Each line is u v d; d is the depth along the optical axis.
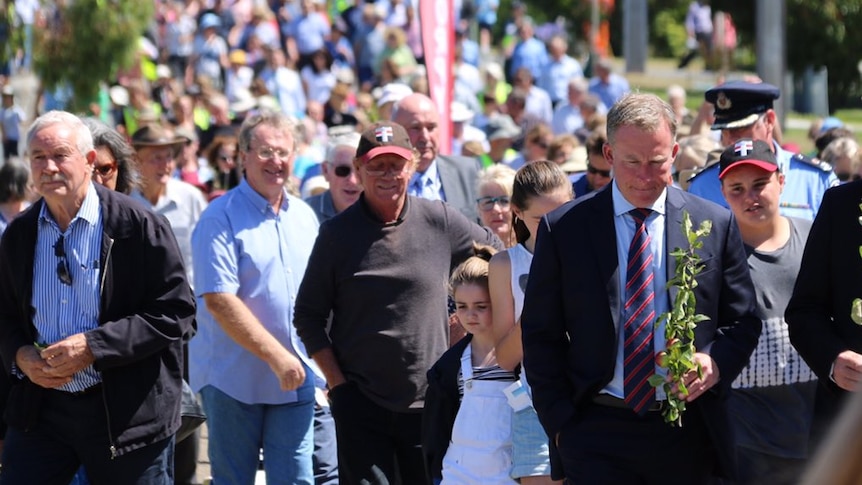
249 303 19.78
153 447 16.97
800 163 19.91
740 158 17.42
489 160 40.94
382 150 18.19
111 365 16.20
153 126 25.95
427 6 29.92
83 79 41.59
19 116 54.56
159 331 16.53
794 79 70.06
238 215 19.83
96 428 16.69
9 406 16.86
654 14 118.00
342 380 18.58
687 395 13.91
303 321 18.72
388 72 57.88
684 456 14.43
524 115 54.03
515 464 16.72
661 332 14.16
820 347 14.97
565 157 31.20
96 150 18.77
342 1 82.25
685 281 13.95
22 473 16.77
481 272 17.28
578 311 14.35
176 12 73.94
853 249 14.96
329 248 18.47
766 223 17.59
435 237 18.77
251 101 49.50
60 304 16.56
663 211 14.41
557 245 14.48
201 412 18.72
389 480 18.41
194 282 19.91
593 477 14.27
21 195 25.91
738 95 20.20
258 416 19.95
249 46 70.06
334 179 24.11
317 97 67.94
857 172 28.55
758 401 17.73
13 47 41.38
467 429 17.16
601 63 64.81
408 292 18.36
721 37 90.38
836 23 60.44
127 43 41.78
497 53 97.62
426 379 18.38
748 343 14.45
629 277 14.20
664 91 88.50
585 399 14.41
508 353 16.66
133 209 16.73
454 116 39.91
